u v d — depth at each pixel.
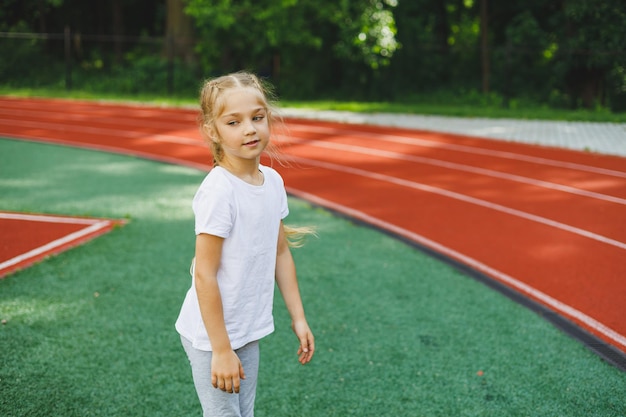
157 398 3.30
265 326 2.31
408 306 4.64
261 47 22.91
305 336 2.38
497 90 25.03
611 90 22.55
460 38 30.16
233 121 2.08
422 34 25.53
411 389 3.45
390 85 24.38
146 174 9.80
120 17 29.86
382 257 5.81
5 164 10.39
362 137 13.65
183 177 9.59
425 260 5.75
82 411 3.15
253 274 2.21
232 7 22.39
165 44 26.30
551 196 8.47
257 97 2.10
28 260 5.49
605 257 5.91
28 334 4.00
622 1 19.86
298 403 3.29
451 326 4.30
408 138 13.52
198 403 3.27
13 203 7.66
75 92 23.91
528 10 25.14
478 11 29.05
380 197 8.45
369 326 4.27
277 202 2.27
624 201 8.17
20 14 30.56
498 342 4.06
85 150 12.14
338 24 23.28
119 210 7.36
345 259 5.71
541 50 24.02
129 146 12.61
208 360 2.21
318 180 9.53
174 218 7.00
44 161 10.79
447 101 23.75
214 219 2.07
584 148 12.01
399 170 10.27
